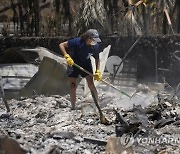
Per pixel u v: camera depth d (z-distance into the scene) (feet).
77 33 59.67
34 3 64.03
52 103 35.81
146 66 53.62
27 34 64.18
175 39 52.85
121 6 66.08
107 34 57.93
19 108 34.42
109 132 25.03
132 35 55.31
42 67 41.42
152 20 59.31
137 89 42.42
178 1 59.67
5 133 24.81
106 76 47.03
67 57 30.76
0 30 71.87
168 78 51.55
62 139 23.54
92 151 21.30
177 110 29.81
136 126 24.45
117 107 32.68
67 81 41.29
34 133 24.98
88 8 58.34
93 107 32.30
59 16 65.16
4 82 43.80
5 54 53.57
